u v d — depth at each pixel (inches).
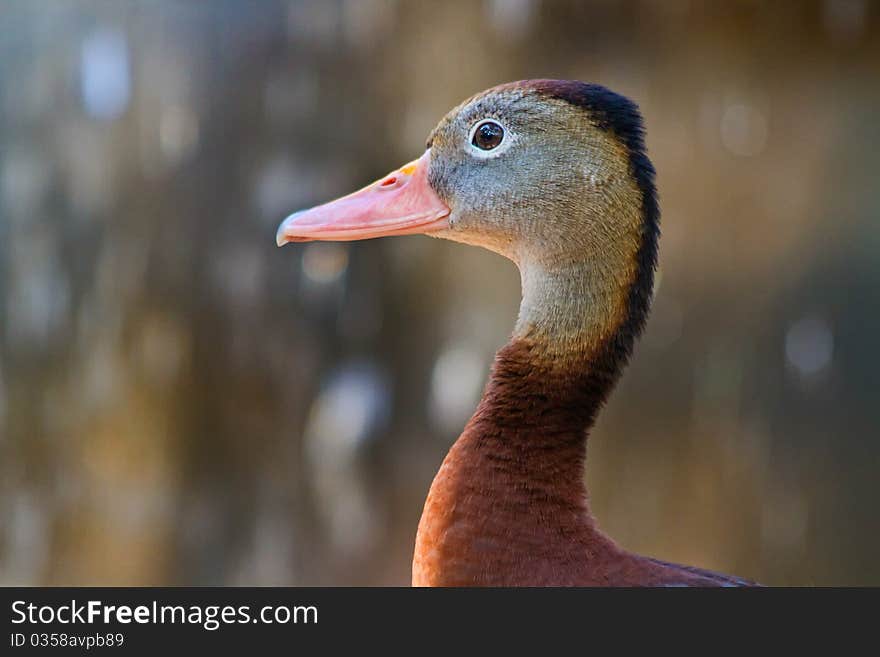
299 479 491.5
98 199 473.4
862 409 495.8
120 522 502.3
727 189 482.9
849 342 491.2
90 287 482.0
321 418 484.7
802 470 502.3
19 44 462.6
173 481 497.4
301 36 456.4
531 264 200.1
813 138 477.1
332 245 471.2
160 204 470.0
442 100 466.3
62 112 466.3
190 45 458.3
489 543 181.6
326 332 479.5
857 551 509.0
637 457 505.7
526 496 184.4
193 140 463.5
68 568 507.8
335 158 465.1
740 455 502.6
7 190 474.3
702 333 495.2
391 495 492.7
